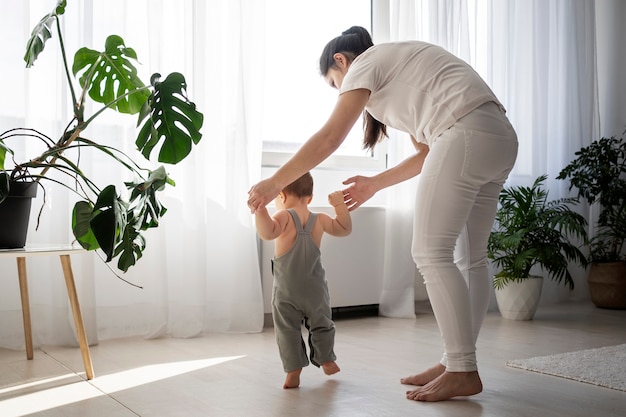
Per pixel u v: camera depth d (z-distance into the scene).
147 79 2.84
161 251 2.81
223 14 3.07
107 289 2.82
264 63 3.15
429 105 1.84
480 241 1.98
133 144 2.82
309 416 1.69
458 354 1.80
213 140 3.03
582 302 4.27
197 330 2.88
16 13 2.60
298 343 1.98
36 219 2.65
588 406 1.79
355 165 3.68
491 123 1.80
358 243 3.48
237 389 1.96
